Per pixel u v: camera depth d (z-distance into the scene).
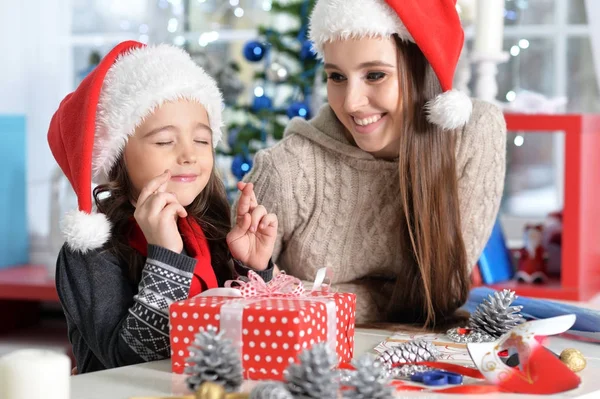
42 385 0.85
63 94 3.53
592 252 2.40
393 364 1.18
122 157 1.34
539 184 3.13
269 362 1.04
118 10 3.50
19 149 3.37
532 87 3.15
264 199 1.66
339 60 1.52
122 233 1.33
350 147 1.63
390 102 1.53
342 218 1.67
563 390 1.02
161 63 1.33
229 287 1.24
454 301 1.63
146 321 1.19
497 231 2.45
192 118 1.33
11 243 3.35
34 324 3.27
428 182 1.57
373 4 1.48
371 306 1.67
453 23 1.55
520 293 2.23
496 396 1.01
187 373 1.00
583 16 3.08
